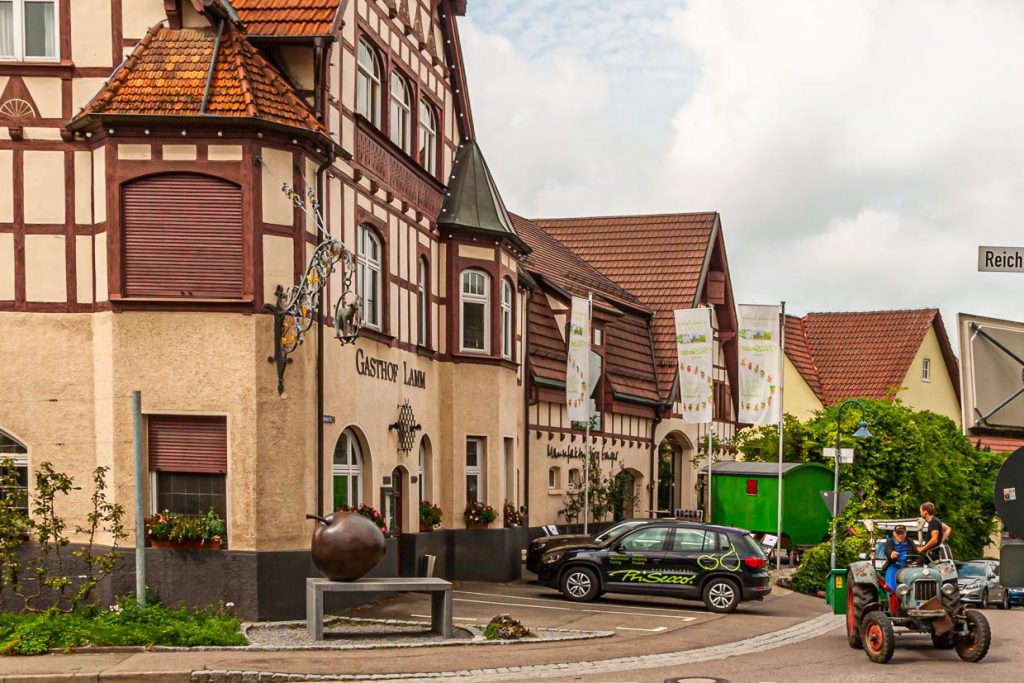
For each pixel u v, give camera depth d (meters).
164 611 16.62
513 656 15.03
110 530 16.91
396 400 22.42
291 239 17.94
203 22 18.31
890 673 14.38
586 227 46.84
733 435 45.31
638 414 38.59
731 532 22.52
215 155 17.58
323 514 18.50
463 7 26.14
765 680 13.61
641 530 22.94
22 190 18.12
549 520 31.98
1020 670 14.80
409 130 23.92
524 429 30.27
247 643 15.17
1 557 16.55
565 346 33.84
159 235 17.62
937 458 36.66
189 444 17.70
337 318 17.36
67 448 18.08
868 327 55.62
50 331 18.11
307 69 18.83
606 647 16.27
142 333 17.59
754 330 32.62
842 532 34.59
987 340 6.91
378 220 21.58
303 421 17.95
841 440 36.16
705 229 44.88
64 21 18.22
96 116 17.34
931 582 16.09
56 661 13.80
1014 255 7.40
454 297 25.41
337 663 13.98
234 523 17.50
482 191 26.22
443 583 16.48
